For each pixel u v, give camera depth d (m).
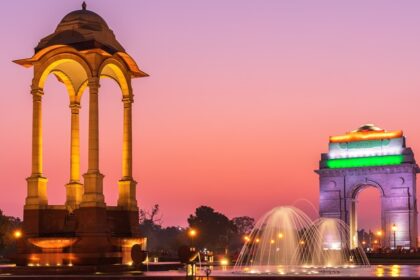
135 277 42.41
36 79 54.81
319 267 72.94
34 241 51.91
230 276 42.31
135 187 57.84
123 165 57.56
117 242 53.41
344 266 79.50
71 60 54.84
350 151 166.00
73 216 54.66
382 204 160.25
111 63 55.72
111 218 55.59
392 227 158.12
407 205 158.00
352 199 164.75
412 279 39.47
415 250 133.62
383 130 165.88
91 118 53.22
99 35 55.09
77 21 55.62
